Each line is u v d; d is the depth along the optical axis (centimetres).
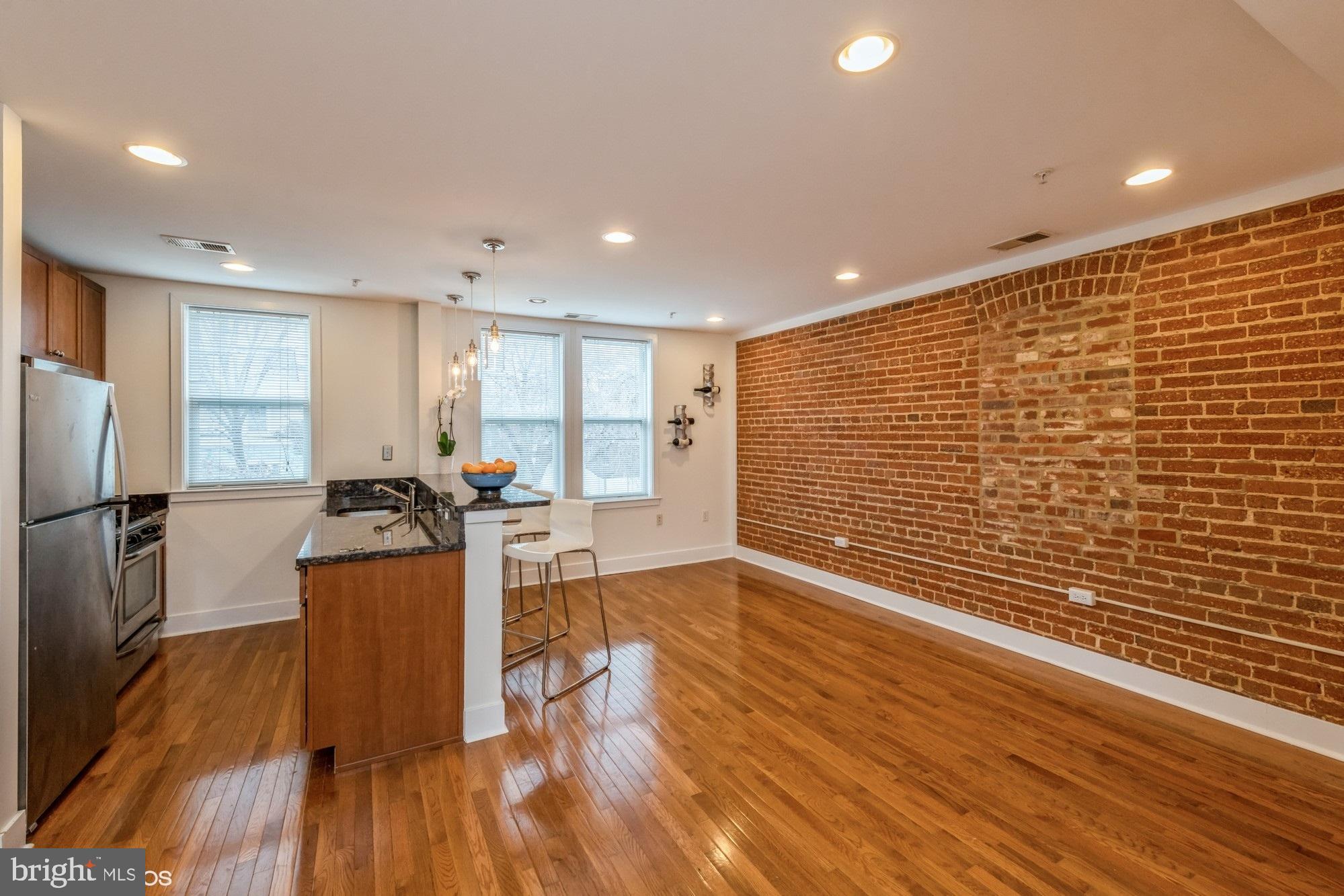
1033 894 168
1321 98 175
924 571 404
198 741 252
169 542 379
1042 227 288
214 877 174
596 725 266
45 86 164
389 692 239
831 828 196
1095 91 171
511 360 500
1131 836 192
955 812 204
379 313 444
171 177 224
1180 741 247
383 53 151
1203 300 263
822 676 317
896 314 416
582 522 334
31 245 301
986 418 358
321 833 193
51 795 202
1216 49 152
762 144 203
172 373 379
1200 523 267
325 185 232
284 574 412
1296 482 238
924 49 151
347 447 433
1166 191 246
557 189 239
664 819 201
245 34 143
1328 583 230
